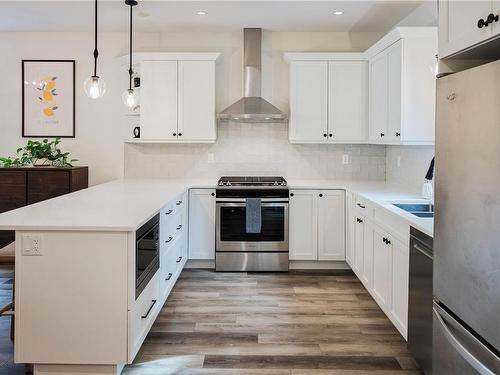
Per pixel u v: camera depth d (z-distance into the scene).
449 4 2.05
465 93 1.75
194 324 3.34
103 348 2.47
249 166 5.38
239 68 5.30
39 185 4.87
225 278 4.52
